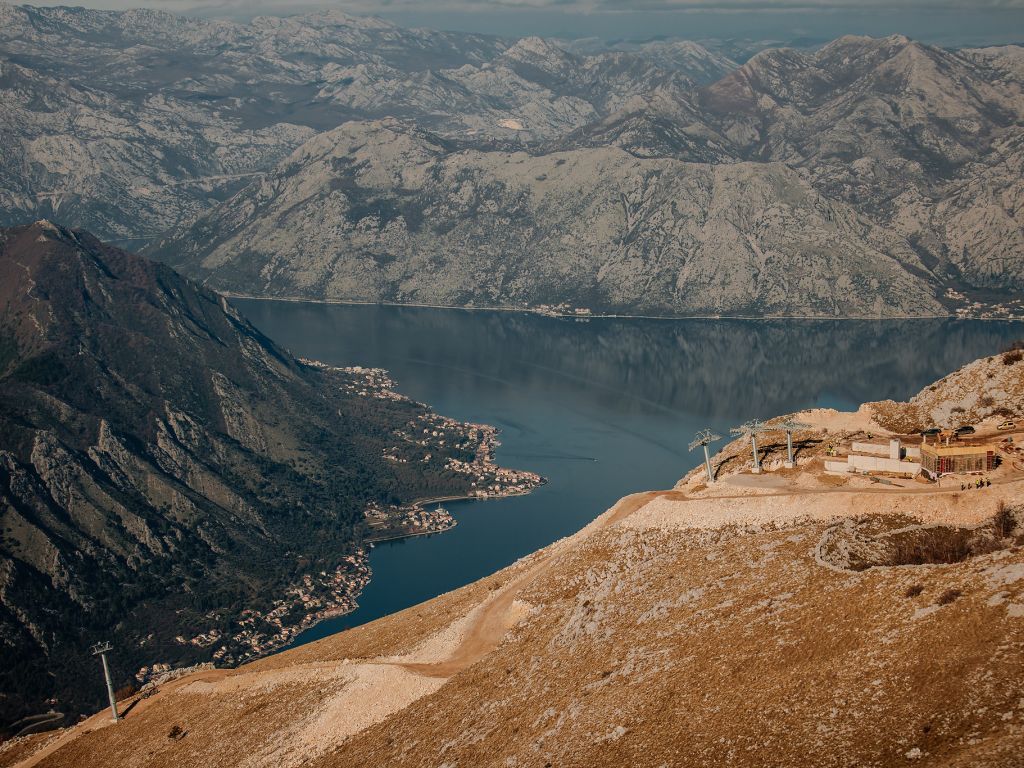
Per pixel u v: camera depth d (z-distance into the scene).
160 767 161.12
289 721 157.25
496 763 117.44
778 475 169.88
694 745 100.88
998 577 106.25
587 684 124.44
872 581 117.75
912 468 158.00
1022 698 88.19
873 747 90.00
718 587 134.25
